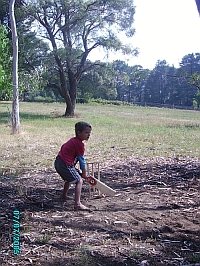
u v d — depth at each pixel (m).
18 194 6.52
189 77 28.72
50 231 4.69
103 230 4.75
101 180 7.75
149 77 83.00
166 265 3.79
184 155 11.36
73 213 5.46
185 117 37.19
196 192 6.77
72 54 28.36
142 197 6.41
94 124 23.72
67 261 3.83
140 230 4.76
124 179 7.87
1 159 10.28
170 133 18.45
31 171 8.67
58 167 5.64
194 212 5.55
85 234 4.61
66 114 31.36
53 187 7.07
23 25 27.50
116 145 13.50
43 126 20.94
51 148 12.47
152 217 5.29
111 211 5.58
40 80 27.28
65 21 28.59
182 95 76.00
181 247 4.25
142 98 86.56
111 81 34.53
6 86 20.08
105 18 29.61
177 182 7.57
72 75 31.28
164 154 11.55
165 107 60.47
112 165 9.50
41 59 27.84
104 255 3.98
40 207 5.78
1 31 20.59
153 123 26.16
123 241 4.39
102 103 58.50
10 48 25.75
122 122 26.27
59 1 27.28
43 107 45.56
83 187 7.11
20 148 12.38
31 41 27.77
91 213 5.48
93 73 33.28
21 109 40.69
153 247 4.23
